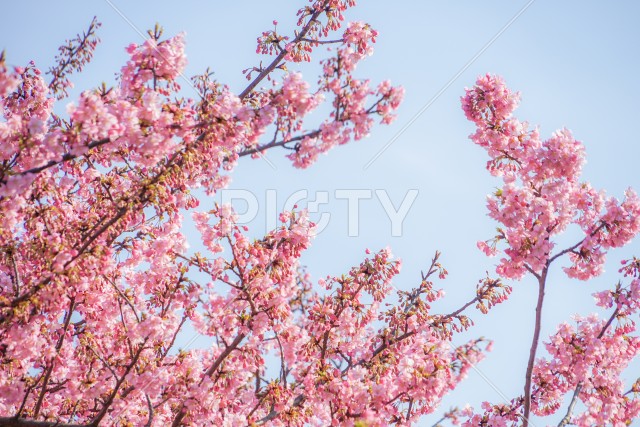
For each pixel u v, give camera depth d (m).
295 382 9.30
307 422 8.91
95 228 7.81
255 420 9.20
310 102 7.58
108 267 7.76
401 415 9.44
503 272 8.80
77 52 8.97
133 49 7.21
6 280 8.35
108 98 7.20
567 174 8.80
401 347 9.52
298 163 7.74
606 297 9.43
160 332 8.21
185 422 8.29
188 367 8.42
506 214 8.55
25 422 7.98
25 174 7.11
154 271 8.60
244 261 8.58
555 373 10.12
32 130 7.27
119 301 8.86
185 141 7.49
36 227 7.68
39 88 8.88
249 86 9.56
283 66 9.75
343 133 7.62
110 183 8.17
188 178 8.31
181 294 8.46
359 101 7.50
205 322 8.38
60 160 7.15
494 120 9.37
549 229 8.67
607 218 8.58
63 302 7.69
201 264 8.54
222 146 7.81
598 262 8.66
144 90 7.30
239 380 8.54
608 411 9.72
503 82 9.32
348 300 9.42
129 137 7.25
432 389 8.32
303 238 8.59
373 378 9.34
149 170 8.11
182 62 7.29
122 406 8.38
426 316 9.55
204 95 7.51
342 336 9.64
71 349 8.82
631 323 9.55
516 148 9.23
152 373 8.24
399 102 7.55
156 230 8.59
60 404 9.37
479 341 8.37
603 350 9.55
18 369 8.01
